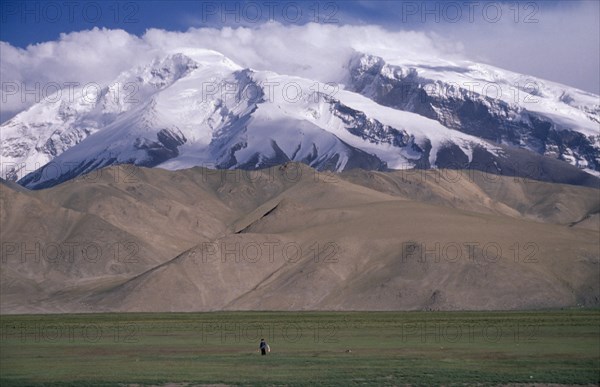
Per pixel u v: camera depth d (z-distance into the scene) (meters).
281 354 173.62
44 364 160.88
